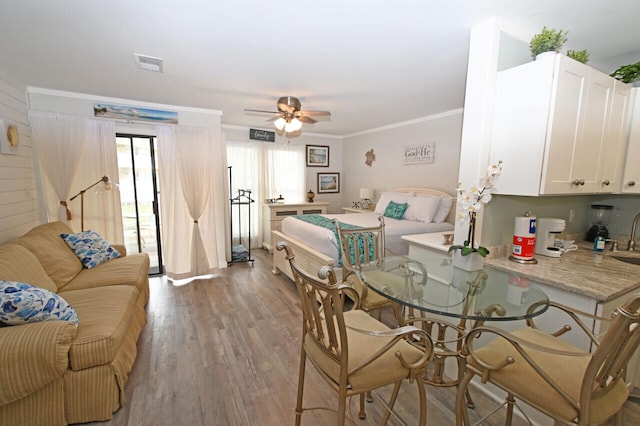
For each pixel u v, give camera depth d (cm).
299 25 190
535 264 191
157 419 173
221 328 277
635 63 226
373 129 578
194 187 401
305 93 338
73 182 352
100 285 251
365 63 251
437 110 420
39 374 151
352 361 124
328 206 659
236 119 499
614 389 112
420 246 246
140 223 412
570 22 184
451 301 142
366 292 205
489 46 183
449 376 216
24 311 159
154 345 248
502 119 186
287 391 196
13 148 285
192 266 412
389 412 158
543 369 117
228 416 175
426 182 473
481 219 196
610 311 152
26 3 166
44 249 246
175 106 396
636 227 243
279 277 420
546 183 170
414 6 168
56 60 246
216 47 222
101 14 178
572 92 172
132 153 396
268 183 598
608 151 203
